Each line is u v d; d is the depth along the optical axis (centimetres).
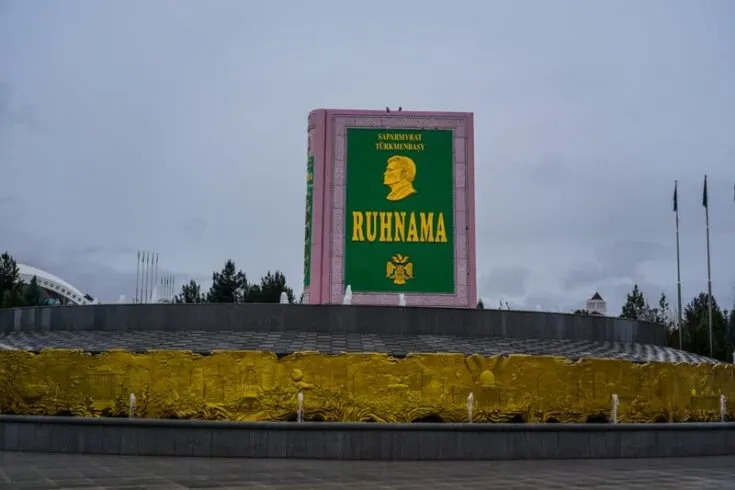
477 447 1839
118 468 1589
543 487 1416
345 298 2880
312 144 3011
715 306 6281
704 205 4666
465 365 1930
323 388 1886
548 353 2292
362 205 2966
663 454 1983
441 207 2977
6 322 2578
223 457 1800
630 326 2725
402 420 1886
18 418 1881
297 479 1470
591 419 2023
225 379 1888
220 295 6153
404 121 3014
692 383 2200
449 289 2933
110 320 2380
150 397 1906
